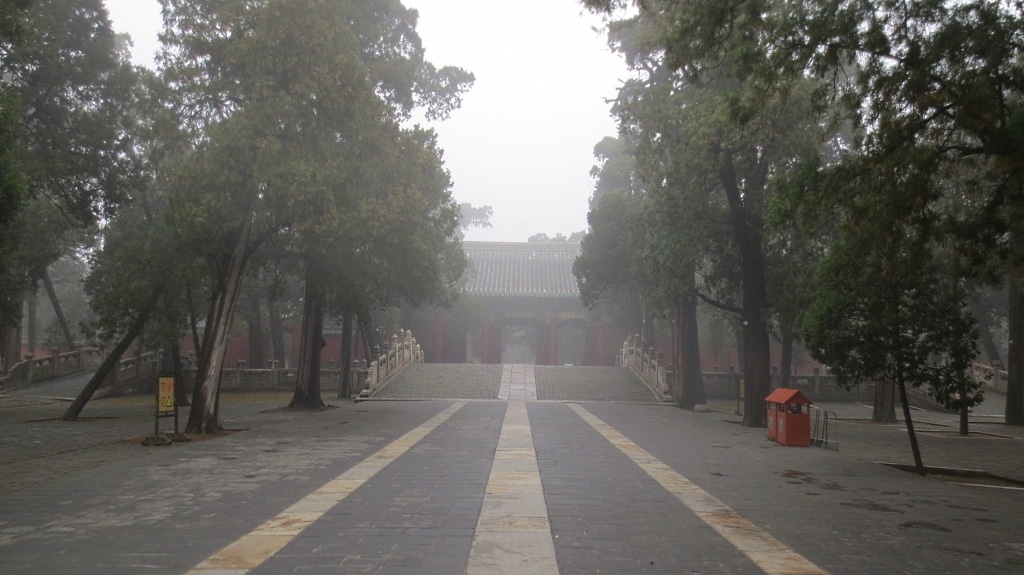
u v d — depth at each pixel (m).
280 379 38.72
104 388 35.44
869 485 10.73
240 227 17.67
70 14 20.56
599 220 35.25
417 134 24.45
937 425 25.41
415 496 8.93
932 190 11.49
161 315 24.81
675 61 11.86
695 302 30.20
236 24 16.98
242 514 7.92
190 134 17.78
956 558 6.48
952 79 10.45
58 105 20.84
